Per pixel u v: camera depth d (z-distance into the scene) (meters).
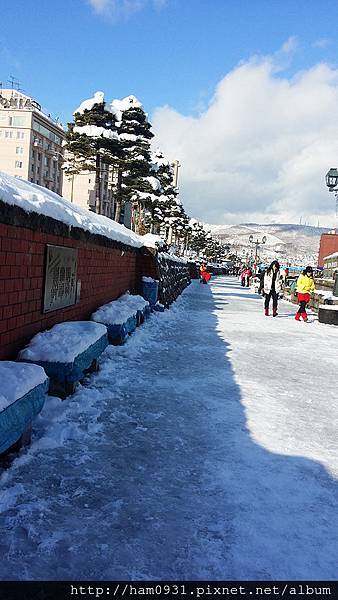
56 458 3.78
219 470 3.82
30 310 5.44
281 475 3.82
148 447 4.18
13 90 80.38
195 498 3.34
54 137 79.06
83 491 3.29
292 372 7.87
